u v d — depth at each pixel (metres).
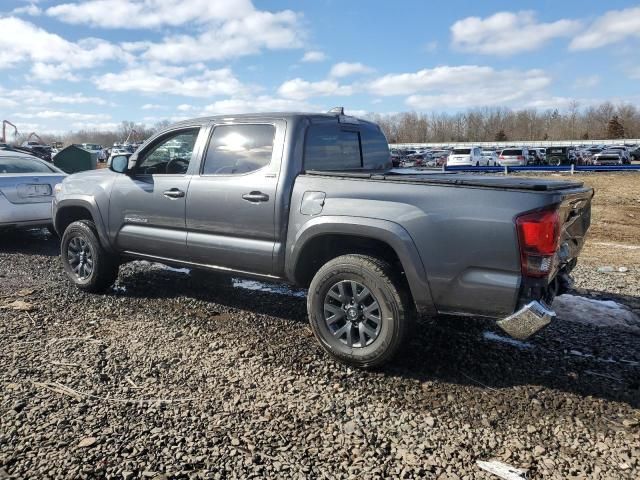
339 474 2.59
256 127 4.35
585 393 3.45
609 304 5.28
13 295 5.41
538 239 3.17
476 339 4.36
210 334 4.40
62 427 2.92
